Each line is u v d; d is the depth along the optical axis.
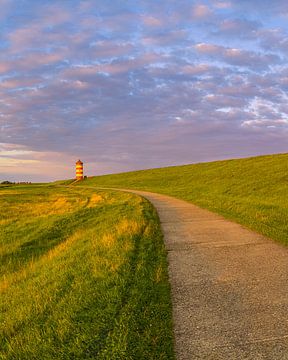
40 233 20.08
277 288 7.79
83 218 23.86
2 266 14.41
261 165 51.22
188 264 9.91
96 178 91.31
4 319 7.25
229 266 9.55
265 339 5.67
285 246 11.48
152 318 6.37
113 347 5.45
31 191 67.00
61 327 6.20
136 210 22.88
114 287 7.81
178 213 20.83
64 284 8.77
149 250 11.44
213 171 57.41
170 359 5.21
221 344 5.57
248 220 16.39
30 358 5.47
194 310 6.83
